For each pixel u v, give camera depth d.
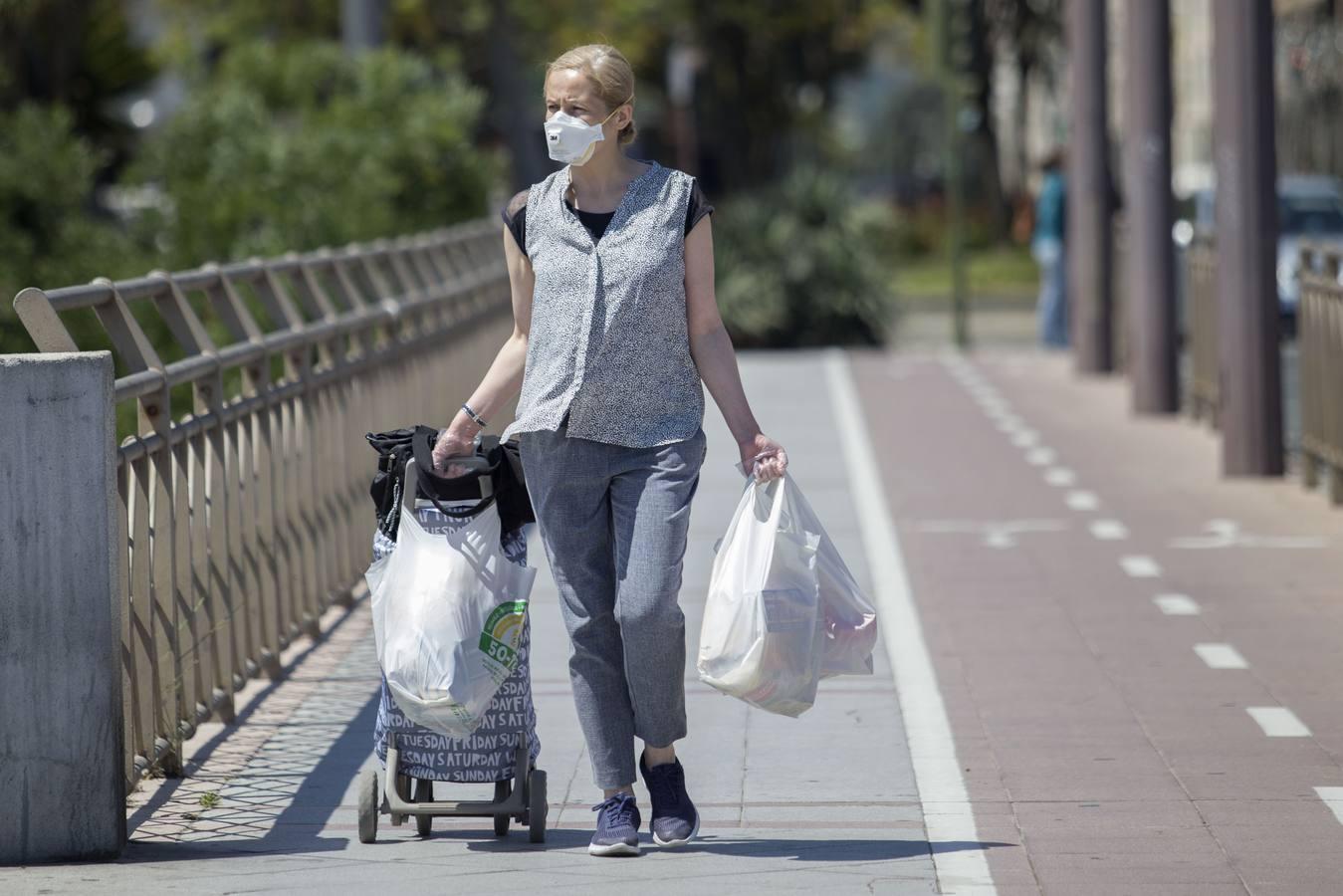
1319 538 33.97
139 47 75.31
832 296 83.56
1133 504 37.94
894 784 19.91
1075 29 61.38
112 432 17.22
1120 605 28.64
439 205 57.72
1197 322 50.31
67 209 48.03
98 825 17.30
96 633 17.11
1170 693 23.50
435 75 100.69
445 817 18.89
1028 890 16.44
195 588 21.66
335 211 52.53
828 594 17.41
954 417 51.69
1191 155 117.94
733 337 83.69
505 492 17.59
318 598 27.48
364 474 30.78
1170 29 51.59
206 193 52.78
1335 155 78.62
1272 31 40.44
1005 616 27.97
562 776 20.34
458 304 40.72
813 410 53.06
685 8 160.38
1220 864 17.11
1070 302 71.56
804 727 22.17
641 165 17.25
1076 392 57.88
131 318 20.39
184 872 17.02
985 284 125.94
